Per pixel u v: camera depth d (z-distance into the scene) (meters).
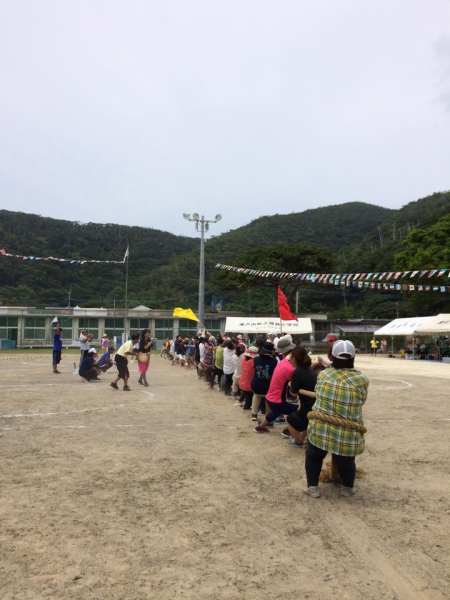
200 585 3.14
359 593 3.08
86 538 3.82
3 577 3.20
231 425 8.44
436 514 4.47
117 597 2.98
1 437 7.29
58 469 5.67
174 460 6.13
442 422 8.95
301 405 6.45
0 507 4.46
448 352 33.28
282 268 49.06
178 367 23.17
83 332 17.84
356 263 72.75
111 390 13.05
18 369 20.08
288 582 3.20
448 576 3.33
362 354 46.00
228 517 4.31
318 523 4.22
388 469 5.91
